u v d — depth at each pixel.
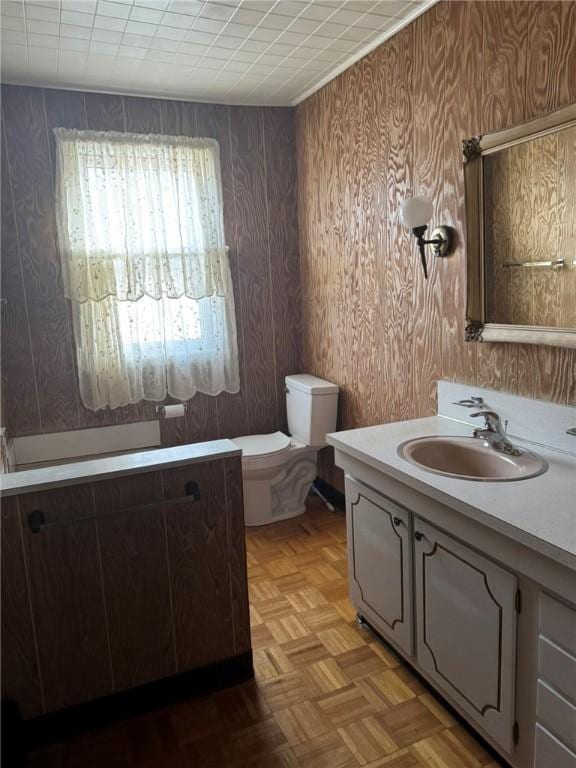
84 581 1.68
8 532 1.58
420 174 2.35
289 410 3.53
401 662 2.00
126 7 2.11
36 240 2.94
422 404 2.51
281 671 1.98
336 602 2.41
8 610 1.60
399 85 2.42
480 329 2.06
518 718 1.42
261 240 3.48
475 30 1.98
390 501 1.86
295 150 3.47
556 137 1.70
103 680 1.75
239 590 1.90
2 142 2.82
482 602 1.48
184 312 3.27
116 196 3.03
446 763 1.58
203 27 2.30
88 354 3.06
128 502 1.71
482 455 1.91
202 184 3.23
